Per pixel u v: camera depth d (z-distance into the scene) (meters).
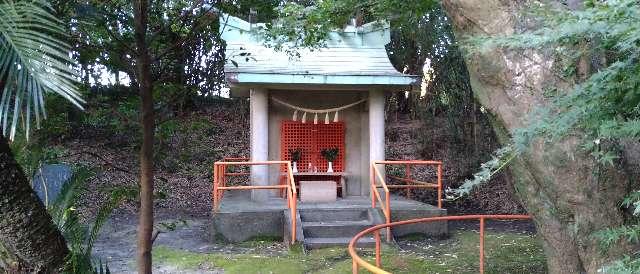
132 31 3.19
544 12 1.69
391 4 5.57
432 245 8.03
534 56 3.01
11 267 2.82
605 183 3.02
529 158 3.21
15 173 2.77
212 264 6.78
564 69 2.81
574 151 3.00
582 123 1.83
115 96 4.31
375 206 8.60
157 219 10.19
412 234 8.38
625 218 3.04
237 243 8.04
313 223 8.06
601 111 1.73
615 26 1.43
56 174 4.70
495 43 1.84
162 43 3.47
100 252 7.48
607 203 3.05
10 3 1.92
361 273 6.20
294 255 7.21
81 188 3.88
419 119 15.84
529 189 3.44
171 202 11.81
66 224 3.54
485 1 3.23
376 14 5.88
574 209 3.16
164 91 3.94
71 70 1.85
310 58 9.43
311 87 9.35
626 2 1.35
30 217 2.81
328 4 5.61
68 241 3.47
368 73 8.91
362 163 10.10
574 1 2.37
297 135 10.06
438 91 13.90
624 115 1.74
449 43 12.07
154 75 3.42
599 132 1.72
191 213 10.96
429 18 11.98
